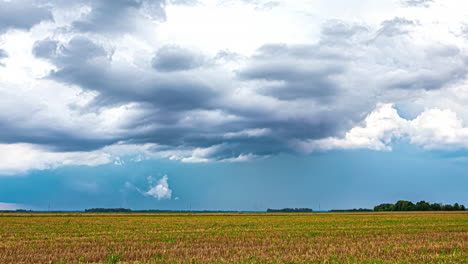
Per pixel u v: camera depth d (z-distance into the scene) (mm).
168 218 97625
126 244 34531
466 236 41875
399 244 34219
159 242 36312
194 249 30531
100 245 33875
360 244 34281
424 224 64500
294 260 25375
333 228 55438
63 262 24938
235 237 41562
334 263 24422
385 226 59406
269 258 26078
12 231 50312
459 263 24953
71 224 67438
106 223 71000
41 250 30375
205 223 70812
